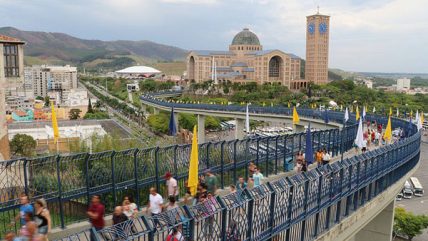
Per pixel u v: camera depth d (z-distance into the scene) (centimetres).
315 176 2080
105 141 4897
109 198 2098
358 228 2823
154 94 18162
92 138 4966
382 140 5181
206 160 2620
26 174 1820
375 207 3088
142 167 2253
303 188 1962
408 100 17188
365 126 6900
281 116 9262
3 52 3706
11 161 1817
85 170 1992
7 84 3734
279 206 1773
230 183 2794
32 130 9669
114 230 1210
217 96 18688
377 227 4062
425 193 9550
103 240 1176
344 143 4462
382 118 7012
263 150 3088
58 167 1884
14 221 1684
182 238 1288
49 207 1878
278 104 15088
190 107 12062
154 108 15412
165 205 2006
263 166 3084
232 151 2812
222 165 2714
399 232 7188
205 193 1956
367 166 2822
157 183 2316
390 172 3388
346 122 6247
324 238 2161
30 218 1403
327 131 4059
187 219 1321
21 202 1638
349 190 2495
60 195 1886
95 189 2022
